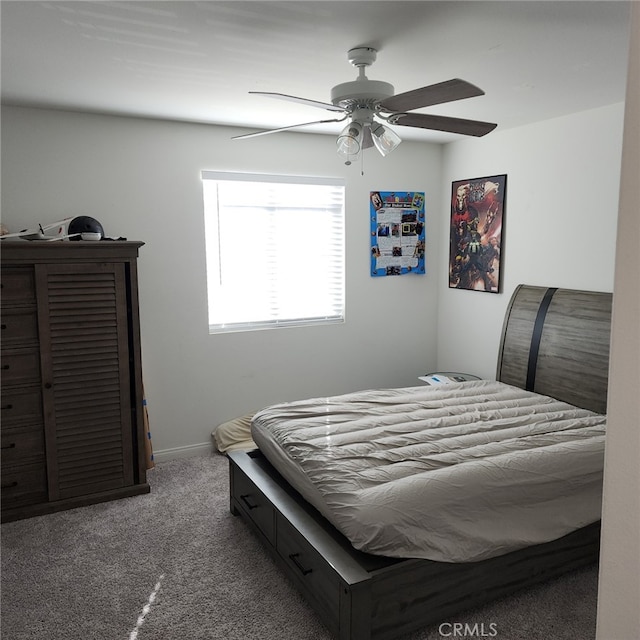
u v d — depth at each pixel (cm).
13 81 289
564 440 279
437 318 511
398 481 231
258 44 236
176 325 404
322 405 331
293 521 246
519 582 241
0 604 246
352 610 201
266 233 435
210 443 425
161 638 225
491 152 438
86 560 280
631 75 50
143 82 292
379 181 468
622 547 54
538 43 237
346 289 467
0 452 317
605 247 355
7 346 312
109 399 340
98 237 333
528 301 402
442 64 264
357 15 207
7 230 325
